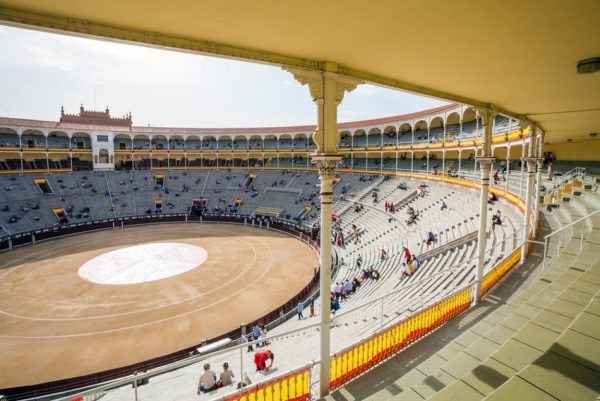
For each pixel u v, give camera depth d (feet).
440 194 108.68
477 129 112.88
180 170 207.72
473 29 15.24
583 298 20.70
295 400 22.30
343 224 125.49
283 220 152.66
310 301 67.41
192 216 169.89
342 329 40.73
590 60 18.86
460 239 63.21
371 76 22.91
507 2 12.55
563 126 47.44
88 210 159.22
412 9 13.24
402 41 16.87
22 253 114.52
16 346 57.47
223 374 32.45
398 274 62.49
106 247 121.39
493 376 16.29
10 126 161.58
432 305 30.17
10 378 49.08
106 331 62.39
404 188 130.52
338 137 22.12
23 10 13.61
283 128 199.62
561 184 66.49
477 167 109.29
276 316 63.98
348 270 85.25
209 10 13.61
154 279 89.76
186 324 65.05
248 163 210.38
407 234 88.43
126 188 183.01
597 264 24.39
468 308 33.17
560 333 18.07
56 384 44.37
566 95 28.12
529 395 12.80
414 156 156.87
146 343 58.29
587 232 38.78
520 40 16.48
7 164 164.76
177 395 32.27
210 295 79.15
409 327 28.30
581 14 13.47
